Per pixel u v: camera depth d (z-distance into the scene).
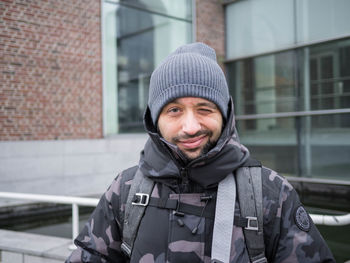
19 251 2.93
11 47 5.74
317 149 7.00
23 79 5.86
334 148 6.75
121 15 7.16
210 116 0.94
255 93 7.95
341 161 6.64
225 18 8.51
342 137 6.63
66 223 5.28
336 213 5.62
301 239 0.91
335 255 3.72
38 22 6.01
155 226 0.95
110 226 1.06
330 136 6.80
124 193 1.04
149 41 7.59
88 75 6.62
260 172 0.97
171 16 7.84
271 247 0.92
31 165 5.89
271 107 7.67
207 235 0.91
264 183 0.95
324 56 6.86
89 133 6.64
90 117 6.66
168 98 0.92
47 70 6.12
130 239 0.98
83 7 6.54
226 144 0.95
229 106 1.03
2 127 5.65
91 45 6.65
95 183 6.61
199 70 0.92
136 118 7.45
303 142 7.18
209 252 0.90
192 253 0.90
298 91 7.23
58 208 5.77
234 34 8.34
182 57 0.94
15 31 5.77
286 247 0.91
